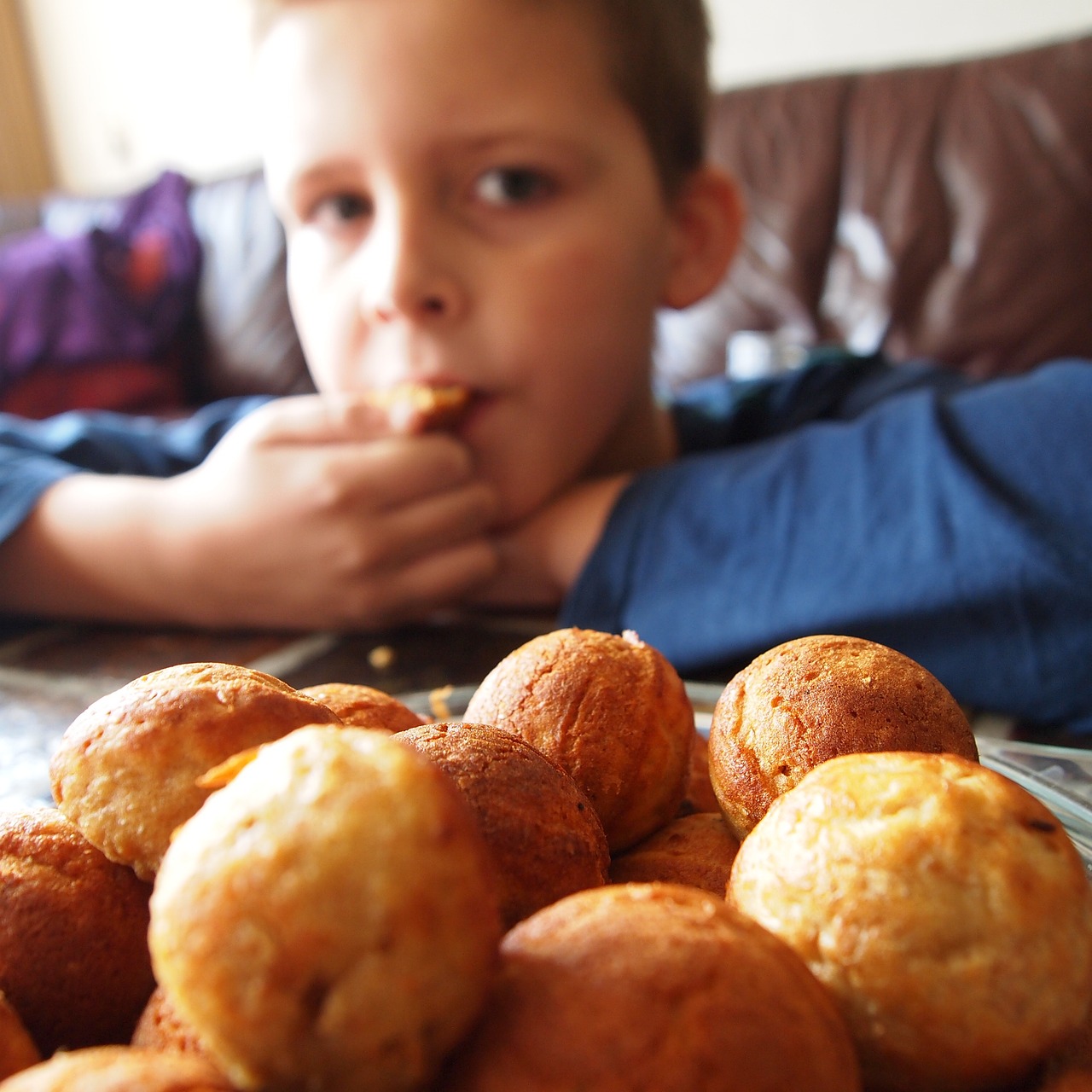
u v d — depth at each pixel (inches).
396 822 7.1
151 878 9.9
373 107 33.7
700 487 30.8
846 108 72.1
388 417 35.1
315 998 6.8
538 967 7.8
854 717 11.6
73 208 106.8
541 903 10.1
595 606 29.2
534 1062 7.3
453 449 34.2
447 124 33.8
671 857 12.2
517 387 35.4
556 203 35.4
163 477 45.3
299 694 11.3
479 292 34.5
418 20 33.7
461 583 33.3
